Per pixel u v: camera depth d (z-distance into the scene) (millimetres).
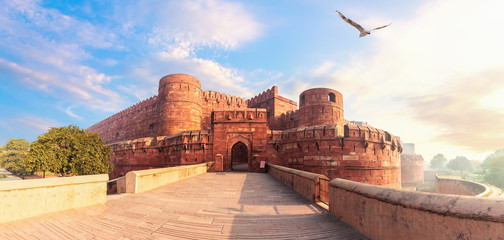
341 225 4863
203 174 20469
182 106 39375
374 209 3900
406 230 3133
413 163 61688
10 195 4629
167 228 4656
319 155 23953
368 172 23641
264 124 26562
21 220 4672
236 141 26328
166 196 8555
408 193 3268
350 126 24016
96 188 6512
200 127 42312
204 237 4184
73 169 26297
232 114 26797
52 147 25516
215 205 7059
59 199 5543
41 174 46844
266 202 7711
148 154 34969
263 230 4586
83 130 29578
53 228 4441
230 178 16703
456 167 114375
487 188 18656
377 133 25188
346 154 23328
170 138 31812
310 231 4508
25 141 55281
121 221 5086
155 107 45781
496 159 53000
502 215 2150
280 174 15086
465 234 2406
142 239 4039
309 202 7750
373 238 3881
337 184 5469
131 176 9125
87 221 4996
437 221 2691
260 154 25875
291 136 26547
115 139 58125
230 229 4641
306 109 36531
